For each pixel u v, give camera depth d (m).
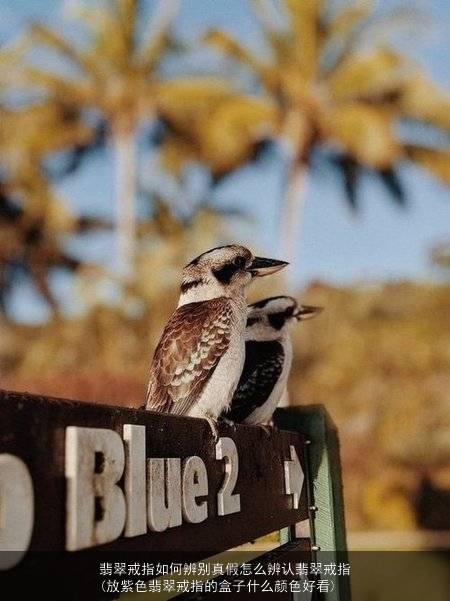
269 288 20.62
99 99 25.39
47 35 24.77
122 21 24.98
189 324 3.25
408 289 23.48
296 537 2.74
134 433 1.38
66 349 21.50
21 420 1.10
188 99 24.80
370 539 17.50
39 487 1.11
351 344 22.03
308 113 24.55
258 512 2.13
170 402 3.15
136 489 1.36
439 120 24.30
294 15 24.52
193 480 1.66
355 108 24.34
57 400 1.19
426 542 16.84
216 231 25.11
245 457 2.09
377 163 24.09
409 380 21.09
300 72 24.67
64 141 25.25
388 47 24.75
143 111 25.42
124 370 20.59
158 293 22.77
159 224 25.53
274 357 4.33
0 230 24.59
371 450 19.97
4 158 25.09
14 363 22.16
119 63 25.22
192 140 25.02
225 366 3.16
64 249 25.20
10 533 1.04
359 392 21.06
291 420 2.89
